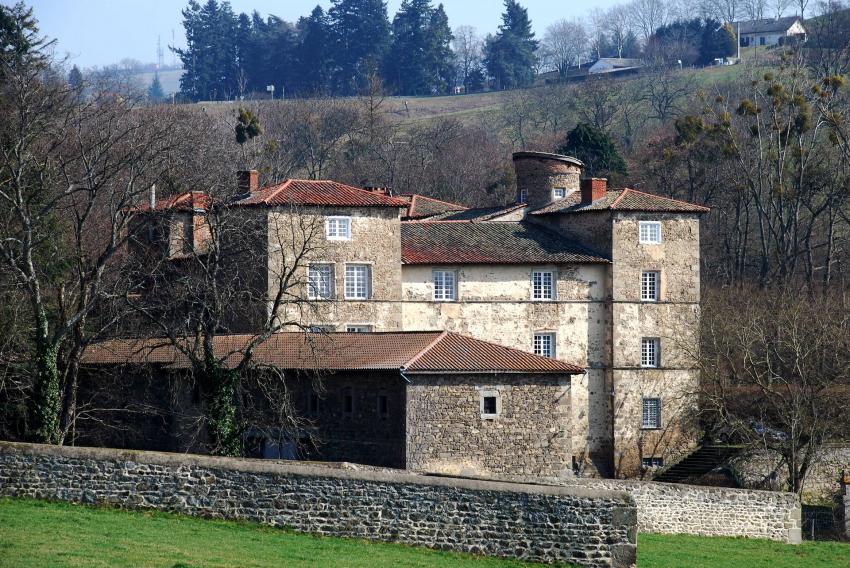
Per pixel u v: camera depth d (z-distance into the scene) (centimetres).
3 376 14488
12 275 14825
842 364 18925
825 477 17762
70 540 9256
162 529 9906
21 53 18025
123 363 16000
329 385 15412
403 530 10300
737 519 13538
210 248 15462
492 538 10238
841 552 13088
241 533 10050
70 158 16438
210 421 14412
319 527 10306
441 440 14888
